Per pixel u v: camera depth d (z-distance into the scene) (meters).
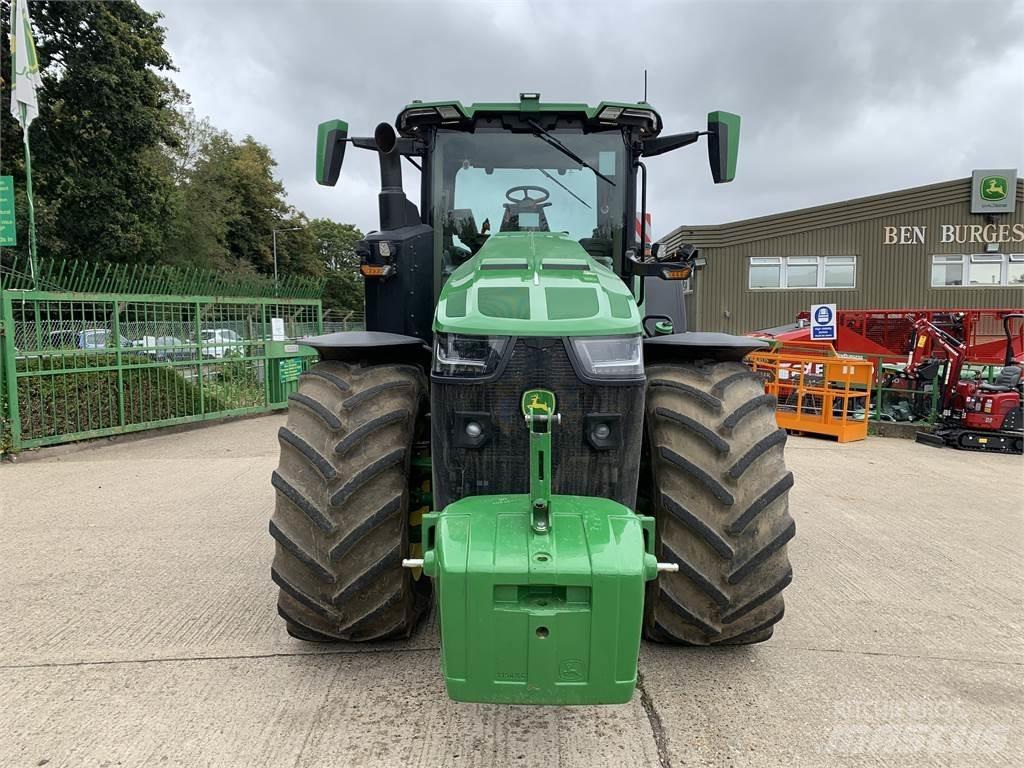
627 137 3.65
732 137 3.56
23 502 5.95
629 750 2.57
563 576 2.06
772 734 2.67
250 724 2.71
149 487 6.48
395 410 2.90
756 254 24.45
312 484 2.85
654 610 3.03
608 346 2.51
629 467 2.56
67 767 2.47
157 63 21.84
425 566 2.25
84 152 20.58
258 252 49.75
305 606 2.92
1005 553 4.83
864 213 23.97
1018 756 2.56
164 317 10.04
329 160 3.73
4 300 7.77
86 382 8.75
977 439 9.23
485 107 3.53
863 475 7.43
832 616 3.74
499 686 2.14
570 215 3.67
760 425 2.92
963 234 23.92
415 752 2.55
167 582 4.14
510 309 2.57
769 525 2.86
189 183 38.88
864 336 12.83
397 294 3.51
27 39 8.99
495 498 2.42
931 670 3.17
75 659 3.22
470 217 3.66
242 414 11.40
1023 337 11.59
